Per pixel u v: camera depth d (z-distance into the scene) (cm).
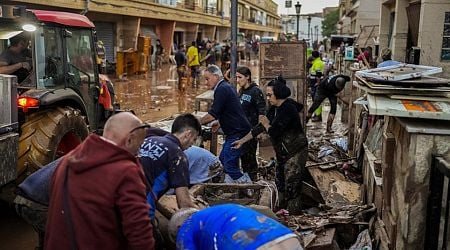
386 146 462
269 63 966
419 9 1172
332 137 1073
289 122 599
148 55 2919
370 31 2398
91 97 717
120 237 267
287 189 611
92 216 258
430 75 439
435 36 1045
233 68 881
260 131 615
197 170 498
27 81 576
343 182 662
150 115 1400
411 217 386
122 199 259
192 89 2136
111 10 2453
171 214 376
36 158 531
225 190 483
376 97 409
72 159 269
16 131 472
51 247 267
